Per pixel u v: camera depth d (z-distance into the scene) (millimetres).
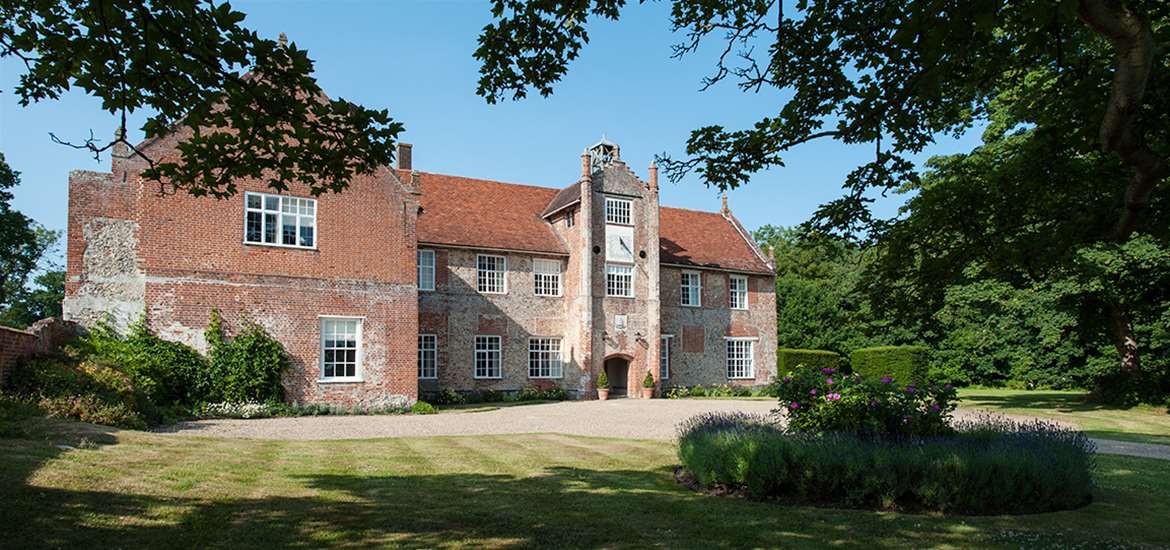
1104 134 5578
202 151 6523
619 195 33969
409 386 23156
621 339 33281
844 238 9258
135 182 19781
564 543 7012
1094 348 34625
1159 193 7879
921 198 9320
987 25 4691
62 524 6695
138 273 19516
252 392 20500
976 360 44875
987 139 26953
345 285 22359
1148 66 5035
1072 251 8594
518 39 6969
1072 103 7820
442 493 9344
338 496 8844
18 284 52094
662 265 36219
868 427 10344
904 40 5207
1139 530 7781
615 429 18547
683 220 41062
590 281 32281
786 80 7215
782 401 11523
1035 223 8969
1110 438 17469
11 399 13055
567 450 13805
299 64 5949
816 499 9125
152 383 18172
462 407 26672
